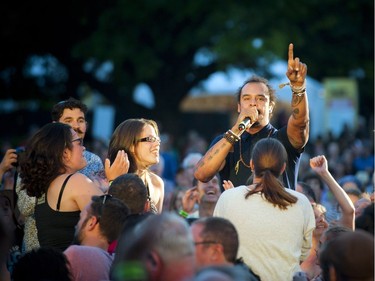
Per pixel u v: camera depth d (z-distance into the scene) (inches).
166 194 482.9
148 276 172.2
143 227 176.6
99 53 1021.2
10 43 1108.5
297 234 255.6
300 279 246.4
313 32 1137.4
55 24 1090.1
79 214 275.9
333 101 987.3
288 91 1103.0
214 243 222.4
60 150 279.9
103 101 1370.6
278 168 257.6
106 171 286.5
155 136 305.9
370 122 1224.8
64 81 1196.5
